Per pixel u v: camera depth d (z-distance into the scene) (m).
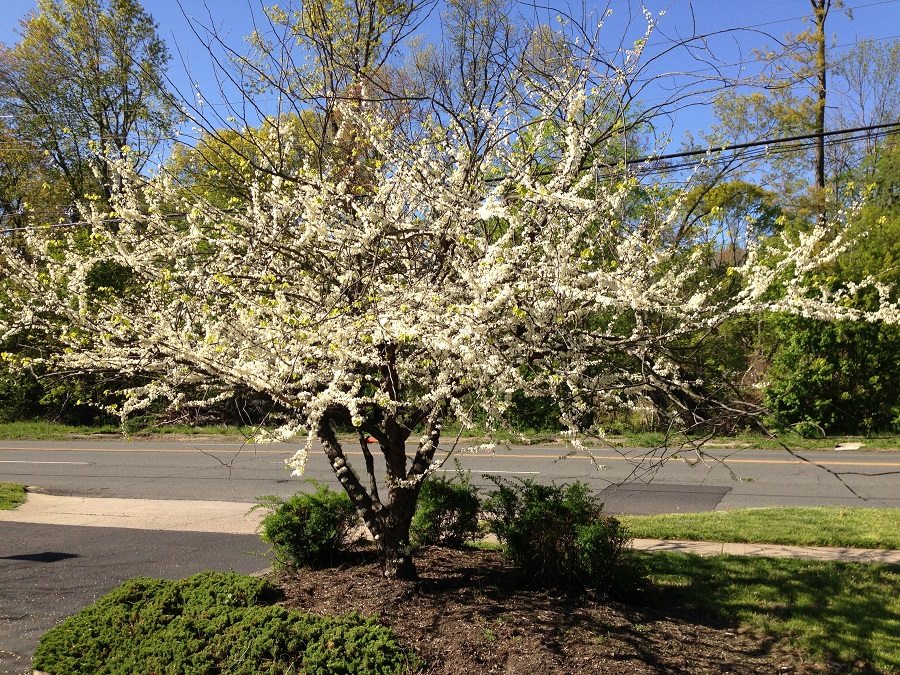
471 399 4.38
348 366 3.92
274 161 4.86
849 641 4.13
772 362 15.43
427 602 4.45
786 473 10.38
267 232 4.29
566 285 3.55
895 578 5.10
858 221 14.05
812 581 5.09
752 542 6.28
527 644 3.84
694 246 4.81
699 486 9.45
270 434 3.89
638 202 5.49
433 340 3.52
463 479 6.36
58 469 12.41
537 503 5.10
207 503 9.08
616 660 3.73
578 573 4.75
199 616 4.03
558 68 4.70
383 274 4.44
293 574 5.17
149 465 12.72
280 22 5.64
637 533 6.57
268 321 4.19
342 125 4.73
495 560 5.55
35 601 5.17
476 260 4.05
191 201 5.13
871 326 14.10
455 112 4.79
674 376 3.94
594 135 5.00
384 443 4.79
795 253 4.07
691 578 5.21
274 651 3.55
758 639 4.23
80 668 3.65
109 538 7.12
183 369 3.90
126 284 5.59
